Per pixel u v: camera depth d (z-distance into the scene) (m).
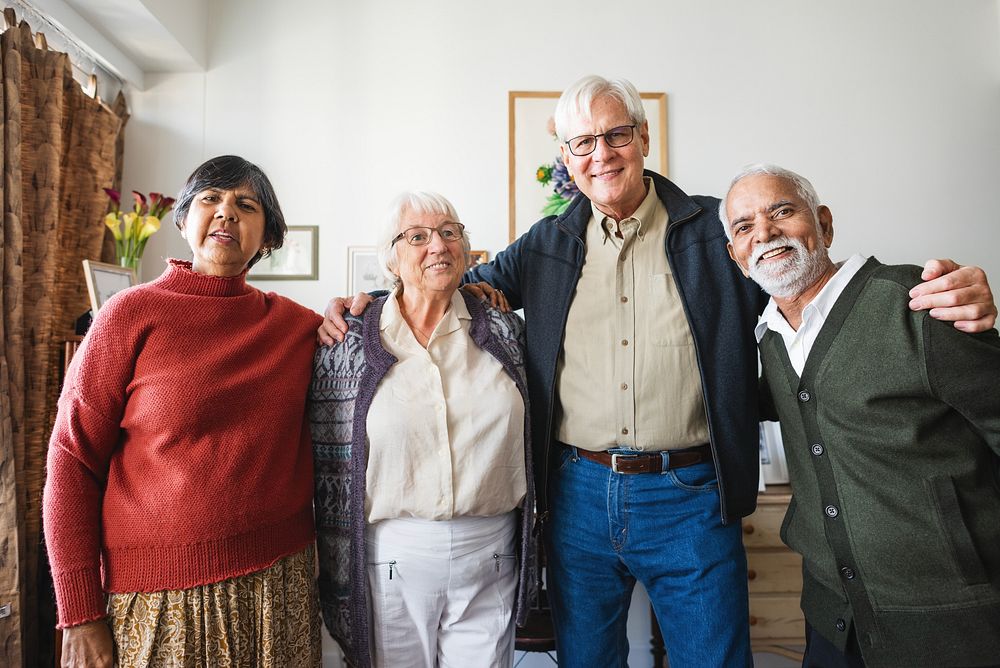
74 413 1.01
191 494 1.02
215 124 2.49
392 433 1.19
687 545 1.27
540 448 1.35
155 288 1.10
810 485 1.11
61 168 2.16
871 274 1.05
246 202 1.17
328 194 2.48
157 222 2.20
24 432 1.90
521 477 1.29
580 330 1.35
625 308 1.33
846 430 1.03
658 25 2.52
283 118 2.50
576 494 1.34
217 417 1.06
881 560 1.00
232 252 1.14
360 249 2.46
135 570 1.00
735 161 2.49
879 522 1.00
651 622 2.17
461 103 2.51
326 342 1.28
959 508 0.97
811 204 1.10
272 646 1.06
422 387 1.23
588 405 1.31
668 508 1.28
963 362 0.93
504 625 1.29
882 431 1.00
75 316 2.21
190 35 2.38
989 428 0.94
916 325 0.97
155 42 2.30
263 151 2.49
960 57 2.52
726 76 2.51
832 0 2.53
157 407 1.03
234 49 2.52
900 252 2.47
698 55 2.51
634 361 1.29
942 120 2.51
